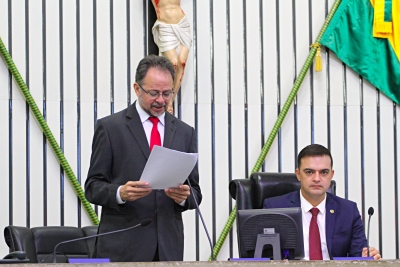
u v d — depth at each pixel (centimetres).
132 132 597
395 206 1047
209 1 1031
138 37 1010
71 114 991
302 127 1040
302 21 1047
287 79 1040
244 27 1038
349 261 425
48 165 980
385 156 1055
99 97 999
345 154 1047
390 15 1048
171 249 586
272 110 1037
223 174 1022
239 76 1033
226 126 1027
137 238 579
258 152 1031
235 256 1009
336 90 1048
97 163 595
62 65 993
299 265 422
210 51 1028
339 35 1039
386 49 1050
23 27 985
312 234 679
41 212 975
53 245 736
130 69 1008
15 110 973
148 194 580
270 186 703
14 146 971
